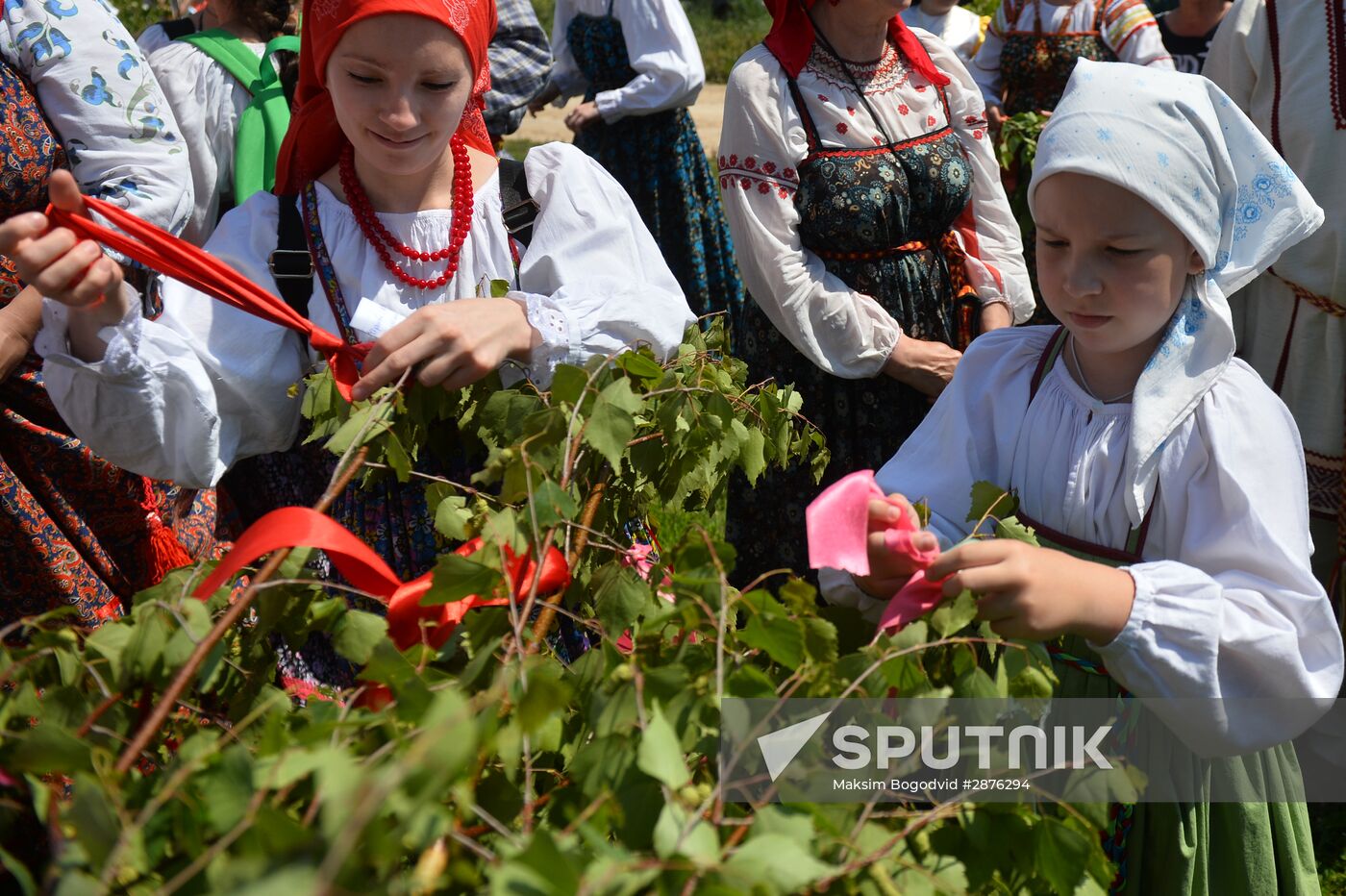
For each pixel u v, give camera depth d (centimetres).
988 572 131
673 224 476
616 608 132
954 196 277
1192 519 152
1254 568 147
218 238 186
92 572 223
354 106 167
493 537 124
